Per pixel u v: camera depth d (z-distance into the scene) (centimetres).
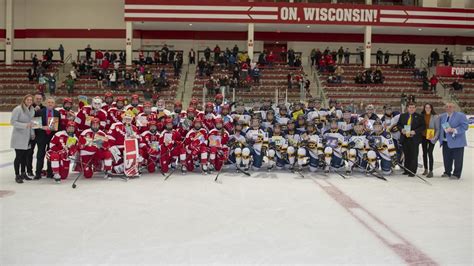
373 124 972
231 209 652
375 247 498
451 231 561
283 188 812
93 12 3406
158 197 723
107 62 2783
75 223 572
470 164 1177
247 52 3081
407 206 688
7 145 1422
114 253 469
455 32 3291
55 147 837
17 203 672
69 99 872
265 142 986
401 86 2820
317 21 2909
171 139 927
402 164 1053
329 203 700
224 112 1001
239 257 461
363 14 2922
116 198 712
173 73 2869
